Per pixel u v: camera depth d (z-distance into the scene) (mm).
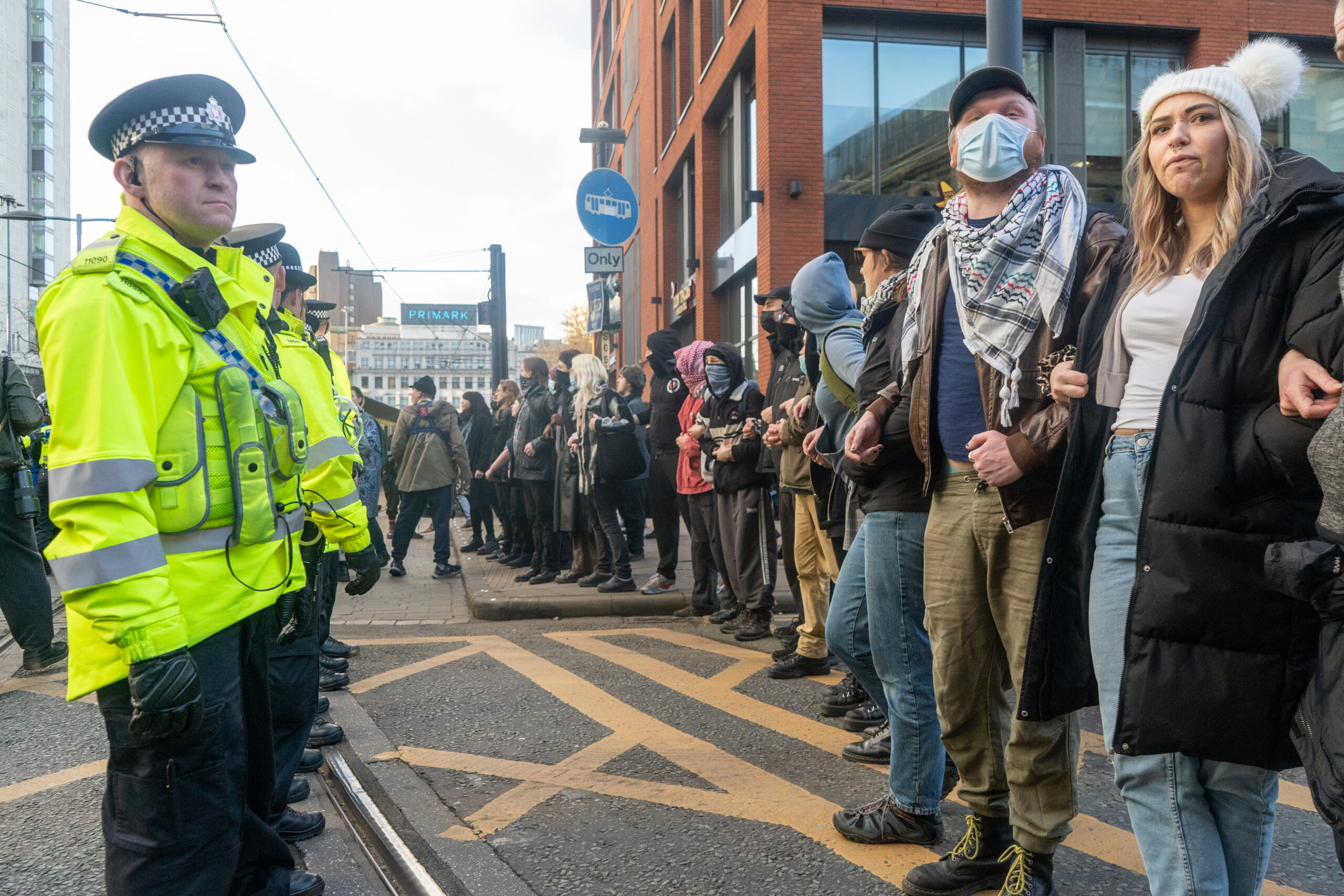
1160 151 1870
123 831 1808
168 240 1895
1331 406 1527
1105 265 2127
